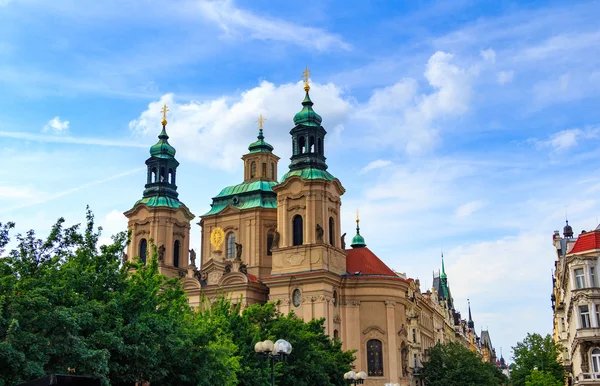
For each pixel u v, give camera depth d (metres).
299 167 103.62
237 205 112.88
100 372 37.62
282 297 96.56
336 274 97.62
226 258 110.38
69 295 40.97
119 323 42.28
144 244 113.31
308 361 67.88
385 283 99.75
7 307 36.44
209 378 48.38
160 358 44.69
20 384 28.56
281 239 101.06
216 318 60.97
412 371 113.38
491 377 118.44
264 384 59.31
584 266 76.06
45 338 36.62
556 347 121.44
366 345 97.69
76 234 45.56
